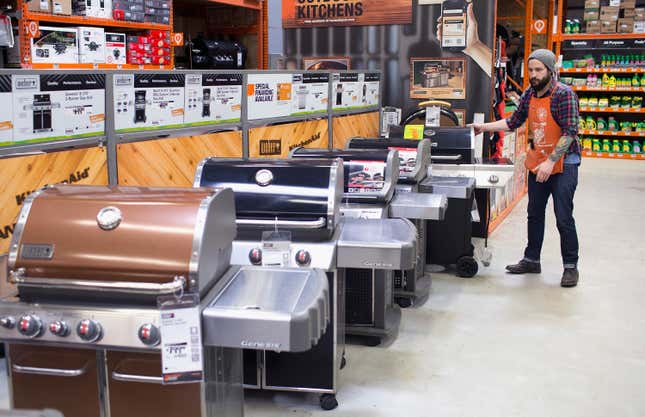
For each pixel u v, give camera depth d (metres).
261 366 3.21
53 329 2.02
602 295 4.92
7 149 2.69
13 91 2.68
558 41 12.54
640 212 7.86
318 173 2.98
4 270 2.63
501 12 8.88
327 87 5.32
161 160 3.53
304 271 2.40
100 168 3.15
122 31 5.62
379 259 2.81
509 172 5.05
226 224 2.32
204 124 3.84
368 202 3.74
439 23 6.46
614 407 3.22
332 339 3.12
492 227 6.83
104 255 2.07
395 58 6.70
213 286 2.22
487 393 3.36
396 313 4.23
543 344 3.99
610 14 12.23
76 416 2.16
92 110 3.07
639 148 12.52
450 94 6.54
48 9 4.52
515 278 5.34
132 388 2.11
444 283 5.21
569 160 5.00
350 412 3.17
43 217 2.15
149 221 2.10
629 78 12.42
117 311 2.00
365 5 6.72
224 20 6.90
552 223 7.37
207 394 2.13
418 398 3.30
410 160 4.56
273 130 4.55
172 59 5.79
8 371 2.17
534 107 4.98
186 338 1.98
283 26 7.10
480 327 4.27
